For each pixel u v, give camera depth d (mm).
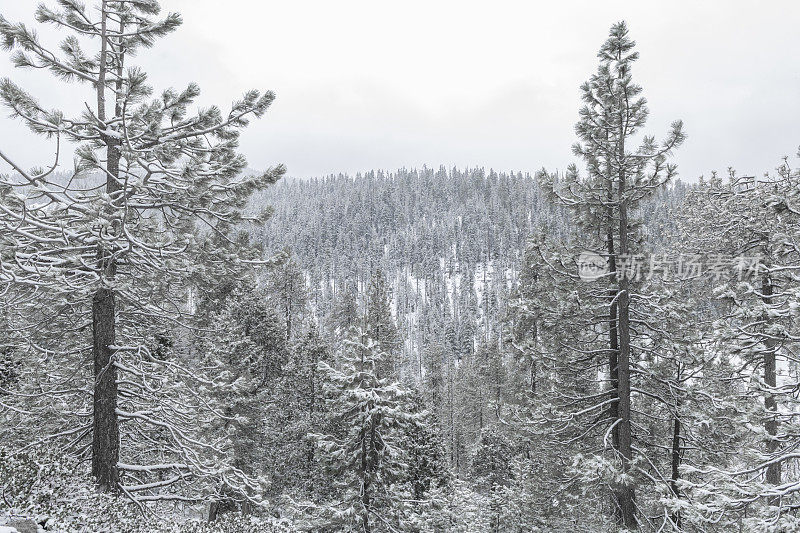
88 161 8734
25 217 8227
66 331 10766
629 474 12180
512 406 15273
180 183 10023
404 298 143625
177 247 10031
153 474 11891
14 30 8758
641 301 13531
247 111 10102
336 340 41688
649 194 12930
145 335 12484
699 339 12172
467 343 103062
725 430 12062
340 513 12320
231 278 10812
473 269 158875
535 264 13891
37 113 9164
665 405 13742
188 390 11594
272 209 11180
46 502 7793
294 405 28500
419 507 18359
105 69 10297
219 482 11320
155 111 10312
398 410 13250
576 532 15945
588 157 13477
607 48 13328
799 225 10367
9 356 11797
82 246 9414
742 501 7938
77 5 9875
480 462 33125
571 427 13953
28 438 11156
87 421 11312
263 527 10875
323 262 164625
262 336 28688
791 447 8508
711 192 18406
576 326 13773
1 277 7902
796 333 9180
